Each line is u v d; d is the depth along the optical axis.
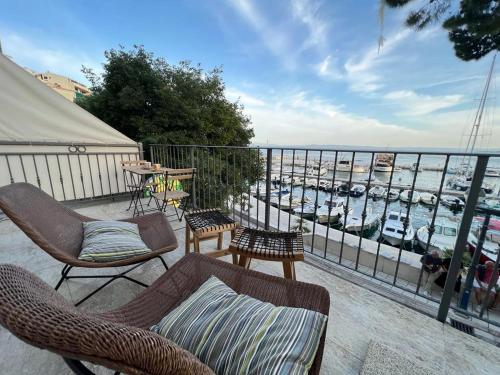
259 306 0.79
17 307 0.37
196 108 6.08
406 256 4.04
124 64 5.20
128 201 3.83
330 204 1.93
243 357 0.63
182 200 3.52
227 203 3.44
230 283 1.02
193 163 3.27
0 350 1.08
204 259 1.15
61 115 3.28
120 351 0.33
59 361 1.03
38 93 3.08
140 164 3.46
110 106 5.47
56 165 3.31
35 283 0.53
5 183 2.95
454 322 1.32
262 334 0.68
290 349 0.64
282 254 1.27
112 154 3.78
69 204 3.52
